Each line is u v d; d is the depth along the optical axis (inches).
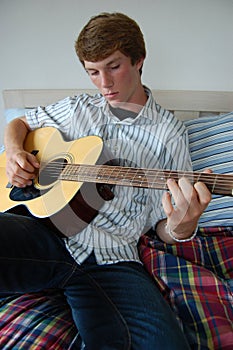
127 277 36.8
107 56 37.3
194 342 32.2
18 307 36.3
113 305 33.9
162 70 59.0
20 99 61.1
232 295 37.4
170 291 38.2
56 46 61.4
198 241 45.2
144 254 43.0
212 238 45.7
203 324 33.9
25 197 42.2
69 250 37.9
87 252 38.1
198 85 58.9
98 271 37.6
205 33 55.6
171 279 39.2
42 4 58.8
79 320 33.3
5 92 61.2
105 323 32.4
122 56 38.0
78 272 37.7
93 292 35.6
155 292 35.6
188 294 37.3
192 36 56.1
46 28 60.4
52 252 37.6
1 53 63.6
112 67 38.4
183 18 55.2
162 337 30.4
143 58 41.6
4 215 38.9
